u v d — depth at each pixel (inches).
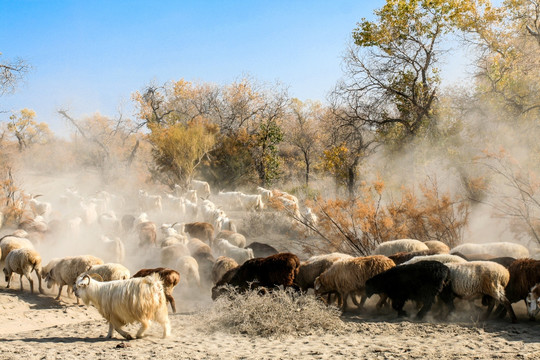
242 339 334.0
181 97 2009.1
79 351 303.3
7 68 879.7
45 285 556.4
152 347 313.0
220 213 927.7
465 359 261.9
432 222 640.4
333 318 364.5
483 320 358.6
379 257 402.9
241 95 1919.3
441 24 1064.8
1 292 510.3
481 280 353.4
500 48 999.6
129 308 326.6
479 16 1020.5
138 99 2055.9
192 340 332.8
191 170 1482.5
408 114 1149.7
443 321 361.1
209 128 1620.3
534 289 343.3
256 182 1660.9
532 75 932.0
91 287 331.9
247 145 1672.0
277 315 360.8
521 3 968.3
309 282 450.9
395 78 1149.1
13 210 949.8
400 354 276.2
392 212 661.3
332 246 670.5
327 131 1284.4
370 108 1162.6
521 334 313.9
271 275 423.8
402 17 1091.9
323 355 281.4
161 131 1582.2
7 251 560.7
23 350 307.9
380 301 406.3
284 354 287.6
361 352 285.6
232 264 500.1
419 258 404.2
